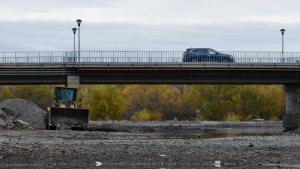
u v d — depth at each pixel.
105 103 191.25
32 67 86.94
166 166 29.69
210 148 40.03
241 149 39.59
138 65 88.06
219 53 91.00
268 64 90.38
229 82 92.25
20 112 84.81
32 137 54.34
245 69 90.06
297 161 32.53
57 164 30.03
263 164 30.91
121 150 37.53
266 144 45.25
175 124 138.75
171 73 90.00
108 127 103.25
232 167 29.41
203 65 88.69
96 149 38.00
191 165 30.16
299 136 63.62
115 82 90.19
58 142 45.03
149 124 134.12
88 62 87.75
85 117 75.88
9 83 88.38
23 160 31.39
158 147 40.34
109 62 87.88
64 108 75.19
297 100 97.31
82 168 28.62
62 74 88.38
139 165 30.05
